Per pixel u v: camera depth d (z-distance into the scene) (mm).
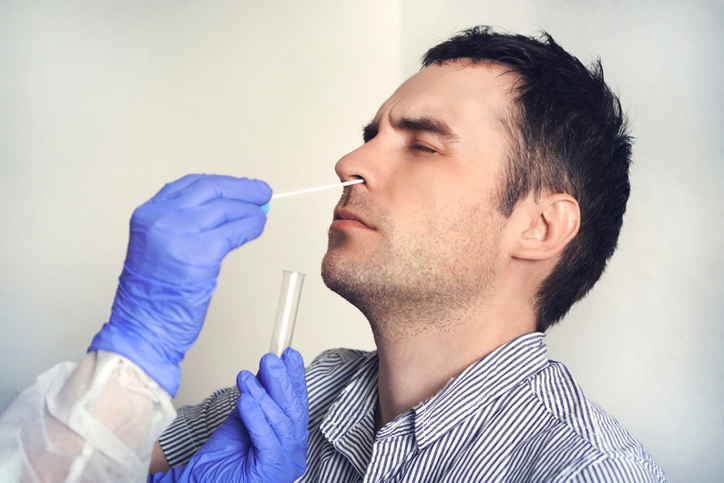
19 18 2867
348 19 2729
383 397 1035
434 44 2479
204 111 2875
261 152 2787
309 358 2549
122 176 2863
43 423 672
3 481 640
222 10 2906
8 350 2658
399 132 1037
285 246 2654
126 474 689
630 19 1861
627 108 1831
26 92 2852
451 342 972
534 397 909
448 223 933
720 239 1577
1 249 2738
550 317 1088
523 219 996
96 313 2762
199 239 762
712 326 1569
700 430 1558
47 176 2830
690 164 1673
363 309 980
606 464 742
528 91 1024
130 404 704
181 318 765
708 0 1686
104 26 2928
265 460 898
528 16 2146
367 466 932
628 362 1733
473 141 976
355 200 988
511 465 839
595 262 1121
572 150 1043
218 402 1309
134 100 2910
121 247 2822
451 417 907
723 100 1619
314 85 2754
